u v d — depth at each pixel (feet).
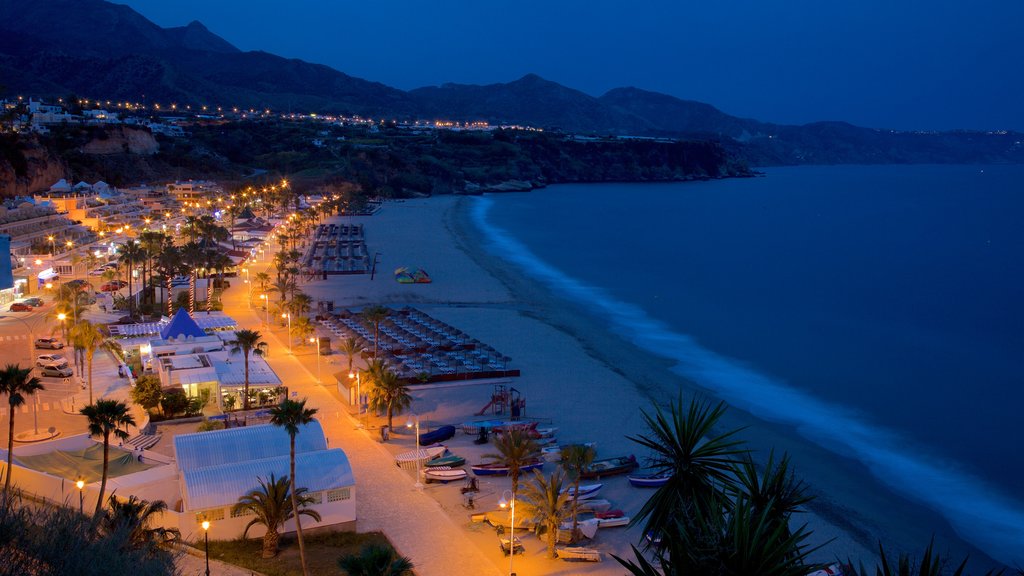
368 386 238.48
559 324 406.00
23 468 169.07
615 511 186.39
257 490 162.91
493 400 263.29
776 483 82.58
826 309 470.39
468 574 157.79
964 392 311.27
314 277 506.89
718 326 420.77
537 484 200.13
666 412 269.03
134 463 184.14
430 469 204.64
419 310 422.82
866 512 204.23
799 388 312.09
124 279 430.20
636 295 502.38
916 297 509.76
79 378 263.08
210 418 234.79
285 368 302.66
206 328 327.88
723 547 59.21
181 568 136.26
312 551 161.68
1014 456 246.68
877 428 269.23
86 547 82.12
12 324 329.72
